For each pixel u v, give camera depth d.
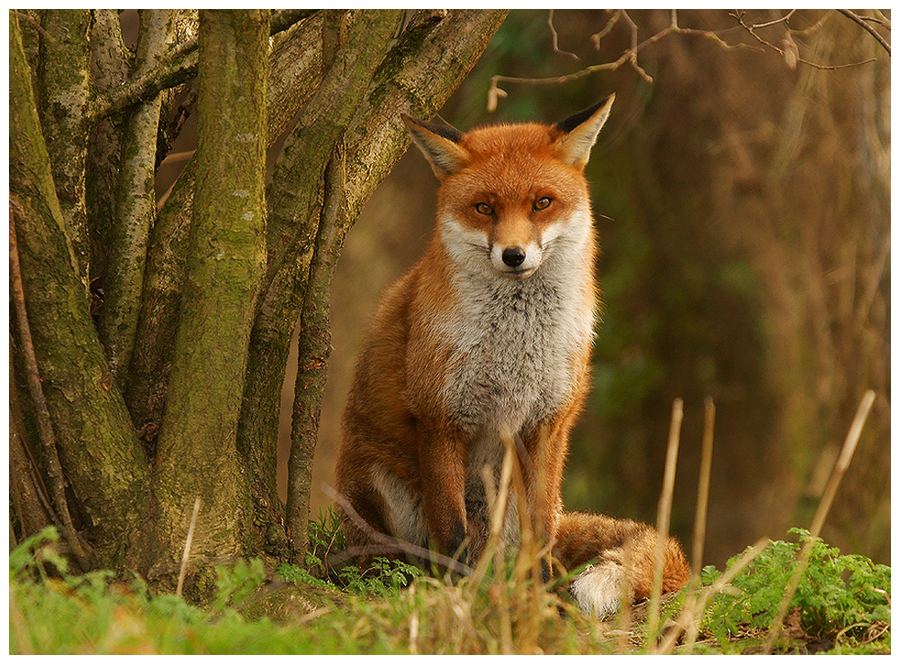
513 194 10.00
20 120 8.38
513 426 10.40
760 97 23.67
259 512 9.54
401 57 10.82
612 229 26.16
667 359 25.83
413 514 11.01
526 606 7.89
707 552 24.55
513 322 10.19
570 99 24.81
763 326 24.31
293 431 9.88
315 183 9.53
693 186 24.94
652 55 23.42
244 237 8.73
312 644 7.47
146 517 8.94
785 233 24.06
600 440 26.38
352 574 10.27
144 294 9.55
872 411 21.84
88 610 7.49
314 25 10.70
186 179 9.77
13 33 8.37
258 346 9.71
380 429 10.90
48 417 8.70
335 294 28.22
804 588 8.62
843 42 20.00
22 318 8.48
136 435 9.20
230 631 7.14
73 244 9.27
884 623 8.80
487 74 24.22
